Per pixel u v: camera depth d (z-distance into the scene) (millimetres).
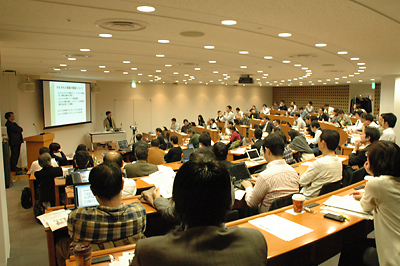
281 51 5129
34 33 3654
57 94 10797
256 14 2756
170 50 5102
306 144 5738
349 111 18812
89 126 13438
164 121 17000
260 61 6633
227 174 976
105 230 1875
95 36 3863
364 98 18312
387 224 1762
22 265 3338
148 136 11758
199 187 905
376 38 3879
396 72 9359
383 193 1771
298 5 2447
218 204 917
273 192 2615
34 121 9859
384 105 11422
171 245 863
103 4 2473
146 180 3715
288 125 11727
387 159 1772
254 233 953
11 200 5867
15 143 7855
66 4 2473
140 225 2006
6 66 7332
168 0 2344
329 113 14664
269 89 21719
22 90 9289
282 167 2730
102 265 1604
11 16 2867
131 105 15773
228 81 14969
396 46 4500
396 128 10562
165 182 3125
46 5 2502
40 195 4566
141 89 16047
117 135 12281
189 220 921
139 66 7691
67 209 2635
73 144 12094
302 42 4238
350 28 3311
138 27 3342
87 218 1856
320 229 1937
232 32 3592
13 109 9094
